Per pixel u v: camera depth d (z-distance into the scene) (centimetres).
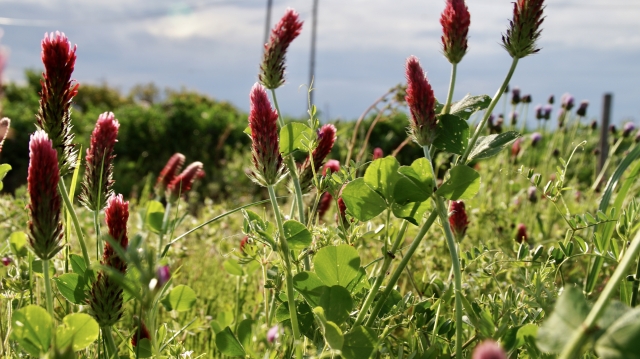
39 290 49
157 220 56
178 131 291
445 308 49
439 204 40
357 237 45
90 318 36
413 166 40
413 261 63
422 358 40
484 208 78
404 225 41
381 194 41
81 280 42
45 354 36
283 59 48
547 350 32
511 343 39
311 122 45
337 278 41
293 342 43
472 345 43
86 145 253
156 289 36
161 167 273
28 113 265
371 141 250
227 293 71
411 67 42
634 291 45
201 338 56
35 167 38
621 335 31
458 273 39
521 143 107
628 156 54
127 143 280
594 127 122
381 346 41
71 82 42
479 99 43
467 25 42
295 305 43
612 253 45
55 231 38
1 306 51
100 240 45
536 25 41
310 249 46
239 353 42
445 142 42
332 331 37
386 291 41
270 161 41
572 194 104
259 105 41
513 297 44
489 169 104
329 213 71
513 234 76
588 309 32
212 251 88
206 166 262
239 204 145
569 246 45
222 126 300
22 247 45
